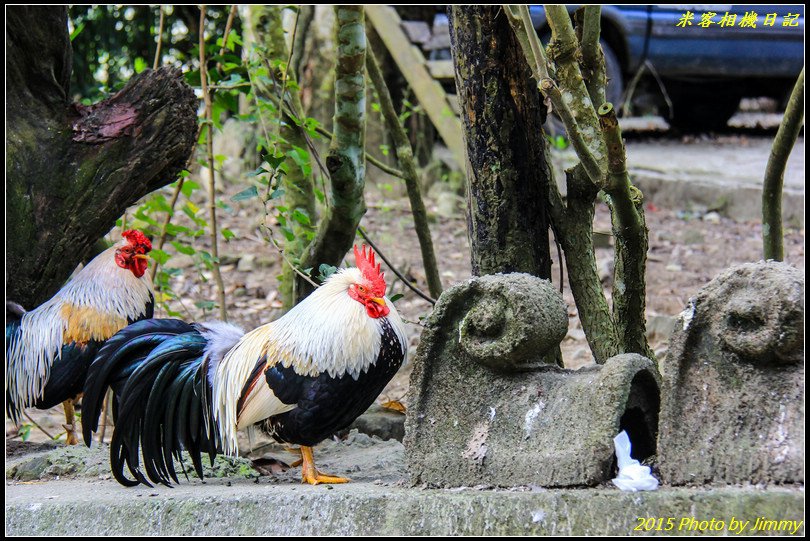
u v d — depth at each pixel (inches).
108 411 333.1
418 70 566.3
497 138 211.5
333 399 199.3
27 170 243.6
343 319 199.5
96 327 263.3
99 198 247.0
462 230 539.2
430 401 180.7
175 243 316.2
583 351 360.8
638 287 203.6
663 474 158.2
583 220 214.5
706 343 157.8
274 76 305.6
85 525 183.0
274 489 186.7
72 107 248.8
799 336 147.5
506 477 169.6
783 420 150.9
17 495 201.3
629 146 717.9
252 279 474.6
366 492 172.6
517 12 180.1
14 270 248.2
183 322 231.3
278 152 271.9
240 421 205.9
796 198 539.2
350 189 267.4
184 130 252.2
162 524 177.9
